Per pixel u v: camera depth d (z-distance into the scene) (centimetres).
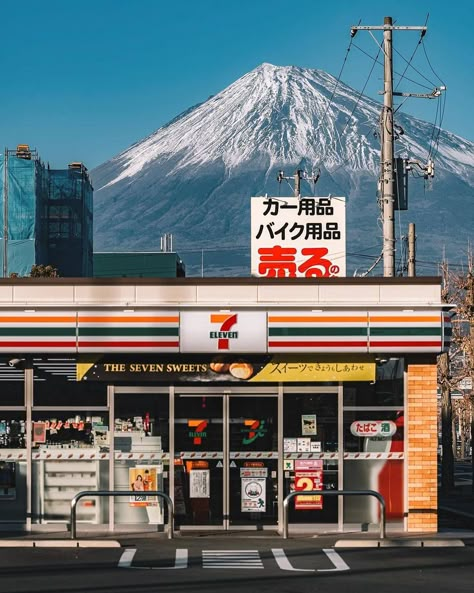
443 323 2359
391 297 2386
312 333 2353
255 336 2353
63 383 2416
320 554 2067
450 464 4875
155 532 2397
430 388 2427
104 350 2350
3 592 1587
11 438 2417
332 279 2391
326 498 2422
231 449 2427
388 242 3259
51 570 1830
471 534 2398
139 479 2416
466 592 1634
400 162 3444
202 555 2036
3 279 2370
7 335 2347
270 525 2422
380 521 2350
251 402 2433
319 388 2431
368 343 2355
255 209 2767
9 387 2417
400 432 2438
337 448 2431
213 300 2380
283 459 2428
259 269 2756
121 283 2377
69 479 2412
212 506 2419
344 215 2766
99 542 2181
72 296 2373
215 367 2402
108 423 2419
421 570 1862
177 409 2427
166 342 2348
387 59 3359
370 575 1802
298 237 2764
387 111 3344
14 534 2369
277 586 1673
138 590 1616
